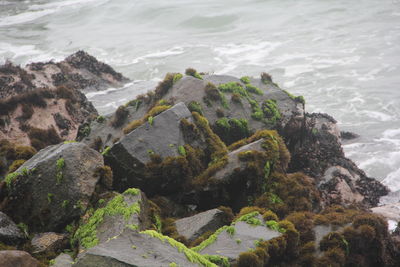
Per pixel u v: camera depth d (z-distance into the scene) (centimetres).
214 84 2864
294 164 2766
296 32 6309
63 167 1742
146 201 1748
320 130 3125
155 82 4831
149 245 1225
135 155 2070
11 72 4341
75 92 3597
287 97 2922
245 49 5841
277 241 1528
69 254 1509
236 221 1672
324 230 1702
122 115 2664
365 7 7056
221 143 2323
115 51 6153
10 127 3092
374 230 1662
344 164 2848
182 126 2245
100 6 8538
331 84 4656
